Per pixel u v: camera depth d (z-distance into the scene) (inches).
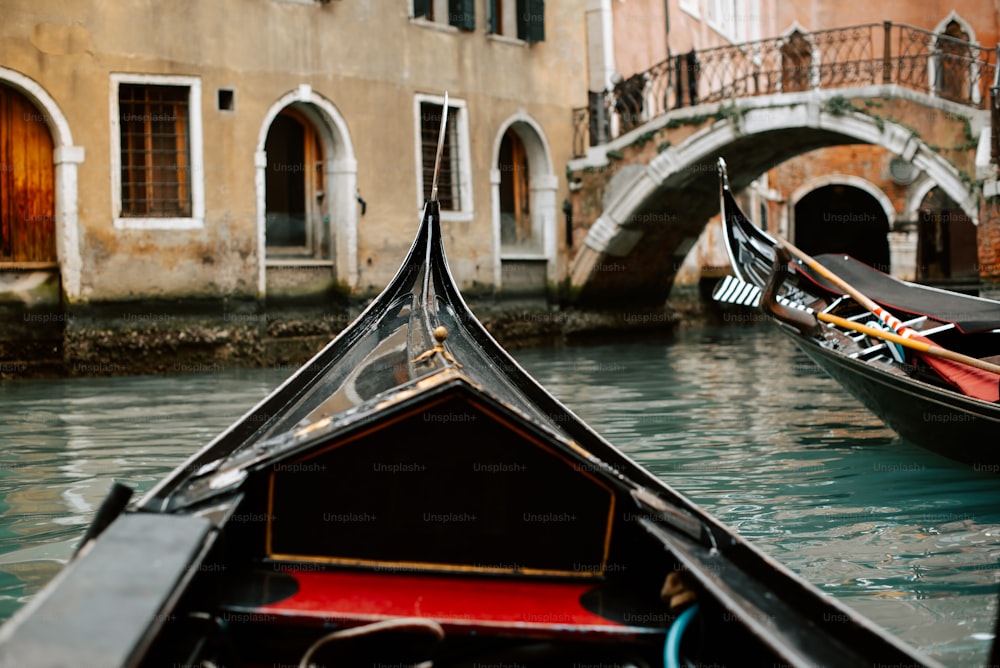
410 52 555.5
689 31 828.6
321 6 515.2
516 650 100.1
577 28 664.4
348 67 527.2
